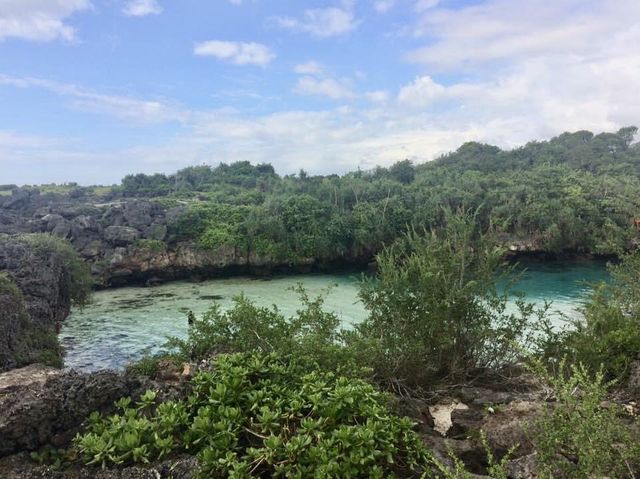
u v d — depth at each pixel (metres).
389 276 12.26
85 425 6.00
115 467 5.27
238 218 57.72
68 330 28.70
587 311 12.41
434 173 89.62
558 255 56.19
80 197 74.06
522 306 12.86
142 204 56.41
